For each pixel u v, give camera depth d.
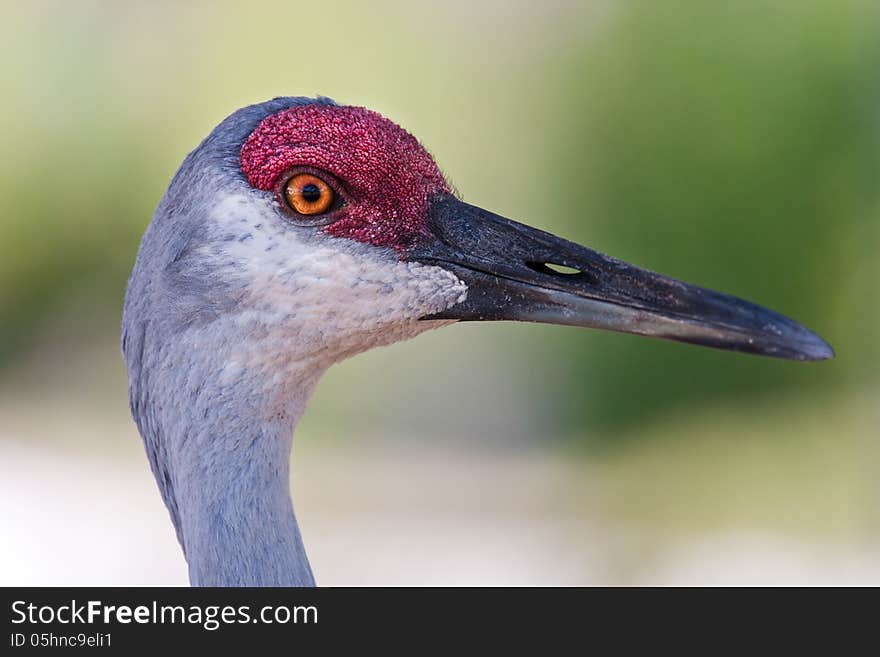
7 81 18.02
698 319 4.70
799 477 14.20
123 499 13.94
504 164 16.42
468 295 4.90
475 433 15.52
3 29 17.98
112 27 18.33
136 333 4.96
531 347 15.76
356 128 4.77
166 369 4.83
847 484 13.97
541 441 15.65
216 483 4.77
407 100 17.19
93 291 18.48
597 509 13.76
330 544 12.74
